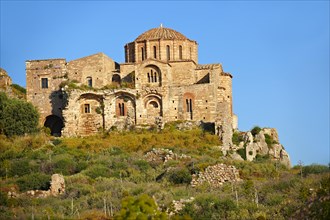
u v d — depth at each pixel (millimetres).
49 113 145375
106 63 146375
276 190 102250
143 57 149000
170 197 96625
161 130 137375
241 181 109000
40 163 119812
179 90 142000
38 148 129875
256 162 128250
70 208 94750
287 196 97188
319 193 91688
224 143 133125
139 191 101375
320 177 104562
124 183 108438
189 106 141500
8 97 145875
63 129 140750
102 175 114562
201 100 141125
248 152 135250
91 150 130000
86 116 142500
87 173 114375
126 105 142250
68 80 144750
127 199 74438
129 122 140875
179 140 132625
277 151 138250
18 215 90438
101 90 142375
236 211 91000
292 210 90438
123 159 122938
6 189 104438
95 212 90812
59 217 88062
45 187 108312
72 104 141500
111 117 142000
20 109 137125
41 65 146500
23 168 116625
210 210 91062
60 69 145875
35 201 99312
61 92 144750
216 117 138250
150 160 123438
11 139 134000
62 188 106375
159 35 149250
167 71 142750
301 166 115875
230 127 139000
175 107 141875
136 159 123062
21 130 136000
